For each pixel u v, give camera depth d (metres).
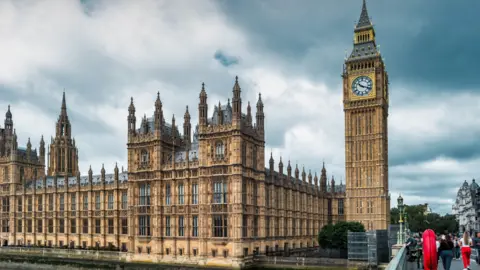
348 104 157.75
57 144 169.38
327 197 167.75
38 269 134.62
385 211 149.62
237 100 101.00
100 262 120.19
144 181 112.81
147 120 119.12
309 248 142.12
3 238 158.38
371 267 87.69
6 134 166.88
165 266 105.81
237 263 96.38
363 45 159.25
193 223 105.75
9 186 158.50
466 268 35.44
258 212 107.81
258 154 109.50
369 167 153.12
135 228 113.44
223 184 101.19
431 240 25.28
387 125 165.12
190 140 121.19
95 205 138.88
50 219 148.88
